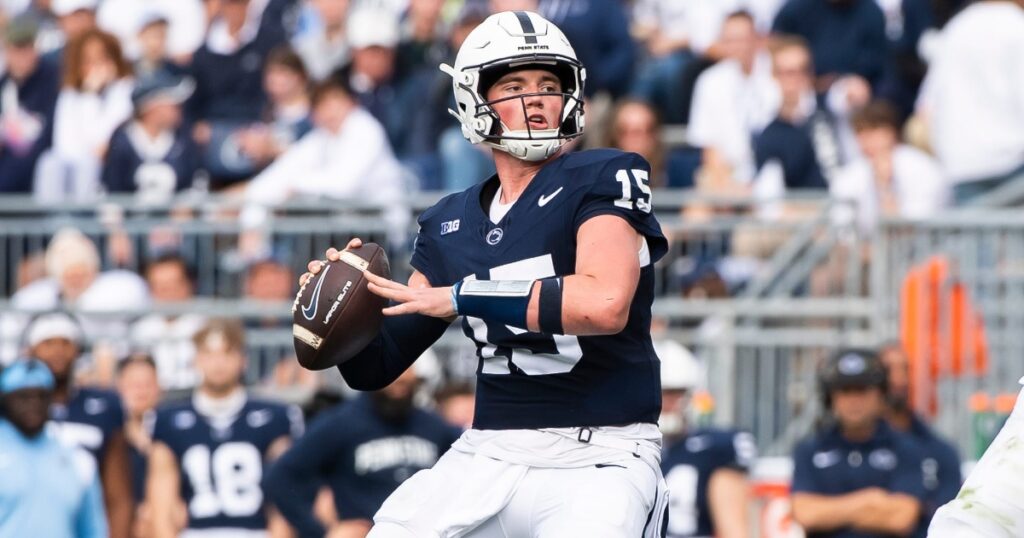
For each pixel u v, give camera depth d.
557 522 15.89
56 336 31.28
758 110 39.88
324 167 38.72
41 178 41.34
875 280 34.06
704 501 30.27
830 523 29.12
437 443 30.06
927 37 42.66
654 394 16.55
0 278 36.75
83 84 41.94
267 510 31.14
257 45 42.81
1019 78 38.09
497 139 16.28
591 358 16.17
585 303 15.15
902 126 42.12
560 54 16.25
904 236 34.03
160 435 31.77
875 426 29.27
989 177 38.16
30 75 41.94
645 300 16.36
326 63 42.59
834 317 34.19
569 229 15.91
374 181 38.66
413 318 17.22
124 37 46.03
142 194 39.72
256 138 40.56
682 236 35.16
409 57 41.25
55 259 36.22
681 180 38.66
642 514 15.99
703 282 34.41
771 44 39.59
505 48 16.20
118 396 32.09
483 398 16.69
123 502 31.95
